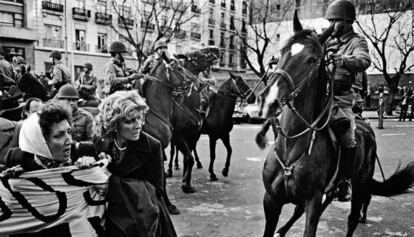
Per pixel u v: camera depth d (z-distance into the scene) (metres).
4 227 2.32
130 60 40.84
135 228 2.56
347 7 4.21
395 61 43.69
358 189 4.82
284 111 3.75
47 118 2.30
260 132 3.88
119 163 2.71
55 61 10.48
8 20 33.88
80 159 2.45
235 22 57.19
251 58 49.16
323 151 3.73
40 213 2.34
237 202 6.84
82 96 7.06
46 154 2.34
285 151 3.69
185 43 48.34
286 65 3.36
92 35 39.12
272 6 43.44
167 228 2.85
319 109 3.75
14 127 3.57
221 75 50.28
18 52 34.16
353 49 4.10
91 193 2.53
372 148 4.76
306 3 46.28
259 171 9.38
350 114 4.09
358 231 5.64
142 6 40.22
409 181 5.10
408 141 14.99
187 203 6.75
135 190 2.63
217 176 8.82
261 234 5.36
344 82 4.16
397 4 37.19
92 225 2.50
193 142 7.58
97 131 2.80
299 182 3.62
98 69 39.50
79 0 38.19
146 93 6.40
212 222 5.80
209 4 52.50
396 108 33.84
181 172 9.25
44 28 35.94
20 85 4.89
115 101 2.65
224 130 8.54
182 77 6.55
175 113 7.12
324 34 3.55
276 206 3.90
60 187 2.38
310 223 3.63
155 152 2.81
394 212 6.58
